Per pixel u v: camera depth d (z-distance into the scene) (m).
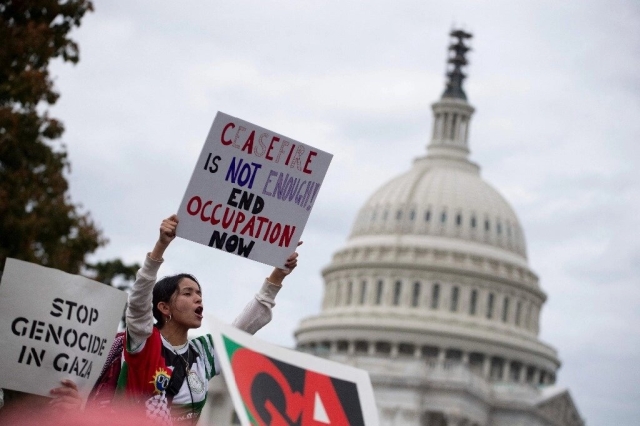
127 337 12.23
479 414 160.88
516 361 184.00
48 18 42.88
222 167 12.61
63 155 43.41
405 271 184.50
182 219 12.55
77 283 11.97
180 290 12.76
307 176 12.86
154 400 12.26
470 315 184.25
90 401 12.38
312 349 177.38
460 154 199.25
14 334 11.80
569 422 176.75
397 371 158.12
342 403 10.53
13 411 11.90
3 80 40.78
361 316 183.12
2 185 40.69
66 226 42.56
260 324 13.41
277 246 12.94
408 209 190.38
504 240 191.12
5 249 40.47
